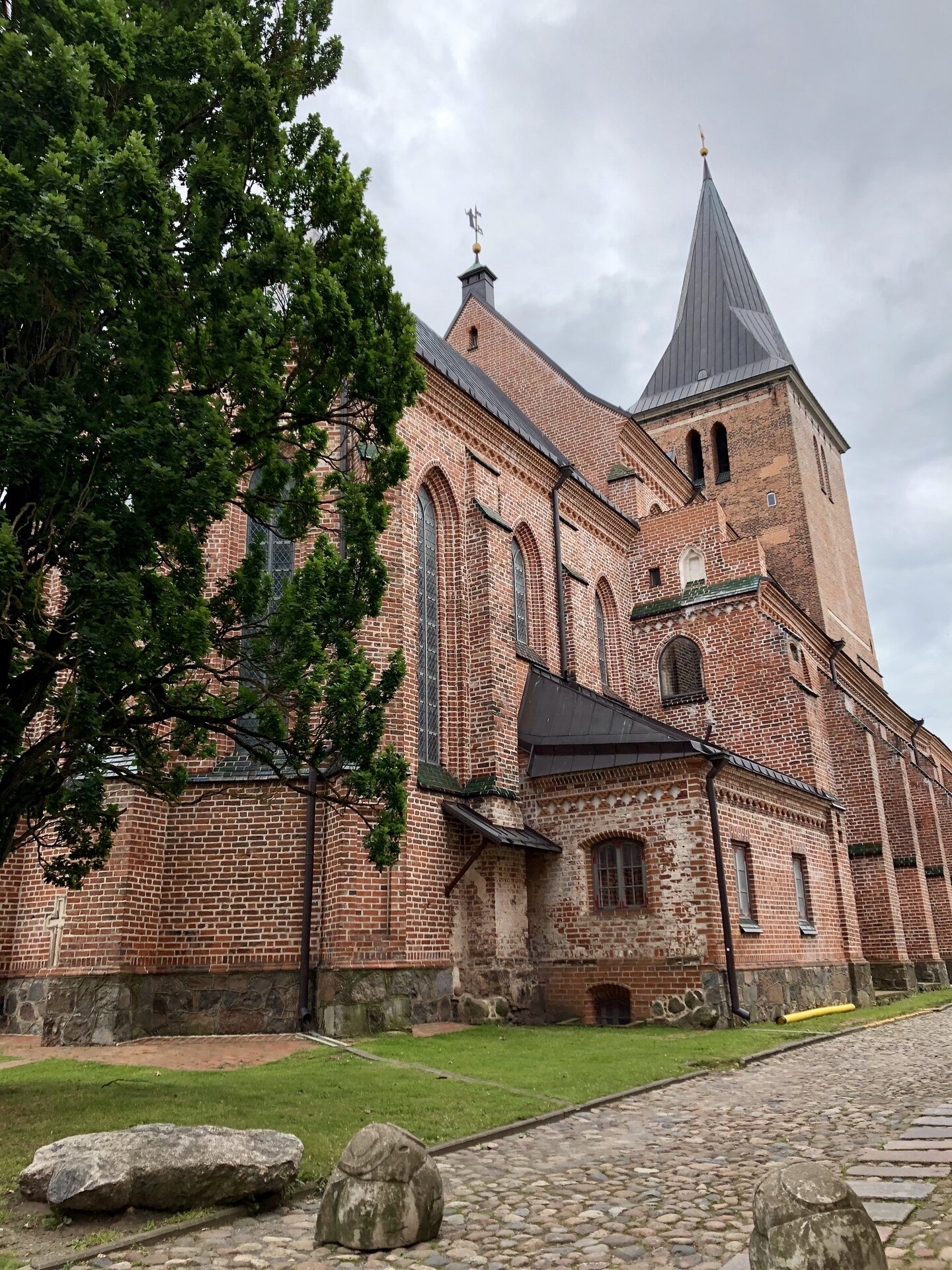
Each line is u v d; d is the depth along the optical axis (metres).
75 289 7.59
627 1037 15.14
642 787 18.95
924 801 34.94
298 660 9.88
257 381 9.19
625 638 27.94
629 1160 7.66
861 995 23.62
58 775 9.36
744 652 26.14
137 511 7.95
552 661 23.62
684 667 27.38
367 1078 10.67
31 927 15.41
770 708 25.39
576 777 19.64
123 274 7.92
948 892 33.97
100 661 7.88
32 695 8.86
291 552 17.44
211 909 15.53
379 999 14.91
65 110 8.04
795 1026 17.84
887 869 27.98
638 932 18.34
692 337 48.50
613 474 30.56
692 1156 7.75
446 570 20.42
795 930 21.20
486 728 19.48
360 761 10.22
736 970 17.91
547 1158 7.76
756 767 20.45
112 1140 6.37
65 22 8.62
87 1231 5.78
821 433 47.94
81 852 10.36
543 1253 5.55
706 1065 12.41
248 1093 9.50
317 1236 5.80
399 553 17.47
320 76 11.27
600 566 27.45
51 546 8.03
